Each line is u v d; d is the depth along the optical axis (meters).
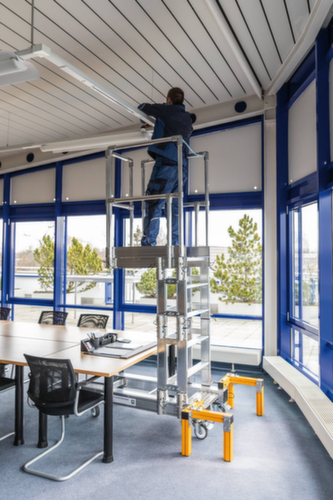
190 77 4.52
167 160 3.13
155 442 3.18
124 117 5.66
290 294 4.88
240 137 5.36
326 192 3.57
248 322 5.38
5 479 2.60
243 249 5.44
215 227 5.59
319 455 2.95
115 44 3.80
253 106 5.06
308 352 4.39
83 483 2.56
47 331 4.39
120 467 2.76
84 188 6.60
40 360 2.73
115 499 2.38
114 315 6.23
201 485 2.53
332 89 3.47
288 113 4.82
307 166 4.22
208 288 3.70
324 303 3.57
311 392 3.62
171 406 3.16
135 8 3.24
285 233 4.92
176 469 2.74
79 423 3.56
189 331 3.62
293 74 4.57
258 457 2.92
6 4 3.15
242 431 3.37
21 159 7.11
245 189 5.32
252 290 5.37
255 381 3.74
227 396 3.76
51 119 5.71
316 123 3.70
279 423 3.55
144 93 4.92
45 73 4.30
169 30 3.58
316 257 4.11
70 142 4.52
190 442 2.96
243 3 3.19
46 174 7.04
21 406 3.10
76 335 4.16
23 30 3.53
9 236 7.43
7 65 2.81
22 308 7.36
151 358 5.77
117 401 3.33
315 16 3.24
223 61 4.17
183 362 3.15
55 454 2.95
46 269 7.13
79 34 3.61
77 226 6.80
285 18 3.40
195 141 5.64
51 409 2.82
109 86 4.70
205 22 3.45
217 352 5.17
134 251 3.17
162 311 3.23
